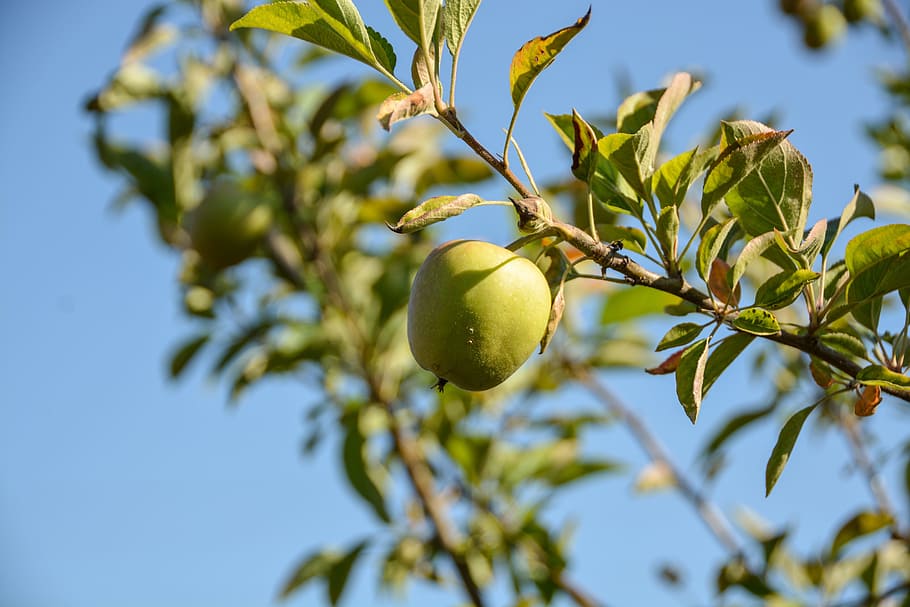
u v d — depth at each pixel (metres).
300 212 5.61
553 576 4.82
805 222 2.56
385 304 5.24
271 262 5.70
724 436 4.54
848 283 2.44
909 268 2.39
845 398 4.71
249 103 5.89
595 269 5.66
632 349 5.65
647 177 2.50
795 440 2.47
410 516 5.25
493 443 5.02
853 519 4.02
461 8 2.28
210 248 5.46
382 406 5.27
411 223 2.12
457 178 5.67
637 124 2.84
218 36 6.04
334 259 5.73
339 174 5.70
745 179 2.53
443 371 2.51
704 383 2.53
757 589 4.25
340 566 5.05
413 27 2.30
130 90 5.81
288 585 5.11
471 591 4.84
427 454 5.35
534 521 4.76
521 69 2.24
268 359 5.26
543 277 2.55
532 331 2.49
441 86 2.31
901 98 5.80
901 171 5.63
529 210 2.24
